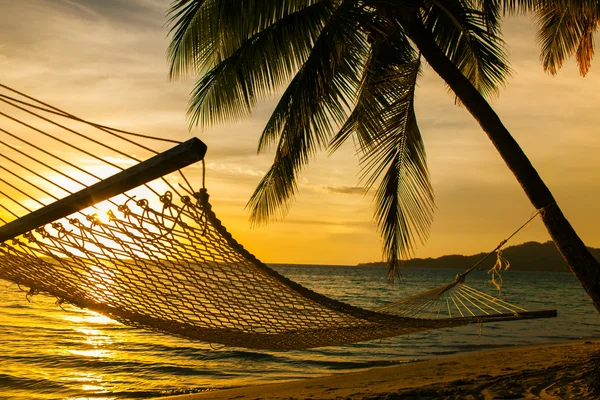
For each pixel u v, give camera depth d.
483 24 5.89
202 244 2.45
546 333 15.81
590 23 7.26
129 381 8.99
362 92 6.11
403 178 6.71
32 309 19.27
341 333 4.00
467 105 5.32
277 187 6.59
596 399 4.83
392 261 6.81
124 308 3.28
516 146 5.14
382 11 5.55
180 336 3.68
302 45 5.72
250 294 3.23
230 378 9.37
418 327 4.06
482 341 14.03
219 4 5.46
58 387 8.41
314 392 6.82
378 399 5.84
